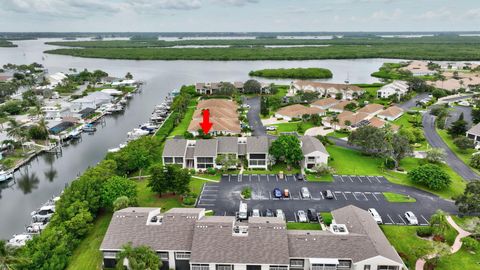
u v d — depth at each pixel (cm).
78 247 7269
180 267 6744
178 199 9238
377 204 8931
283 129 15325
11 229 8506
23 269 6000
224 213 8512
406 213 8281
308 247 6538
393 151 11238
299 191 9662
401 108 18200
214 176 10656
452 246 7194
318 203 8994
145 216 7144
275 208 8756
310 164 11025
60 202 8100
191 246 6594
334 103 19175
